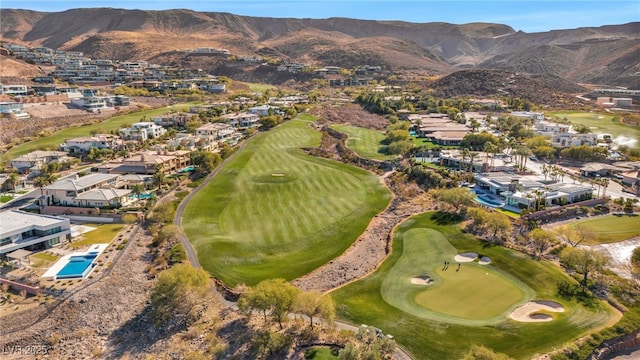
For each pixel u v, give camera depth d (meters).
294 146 198.12
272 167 168.75
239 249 104.88
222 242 108.00
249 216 124.81
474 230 108.94
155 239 108.19
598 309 76.12
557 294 80.44
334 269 95.44
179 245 105.94
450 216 118.88
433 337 68.75
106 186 137.50
